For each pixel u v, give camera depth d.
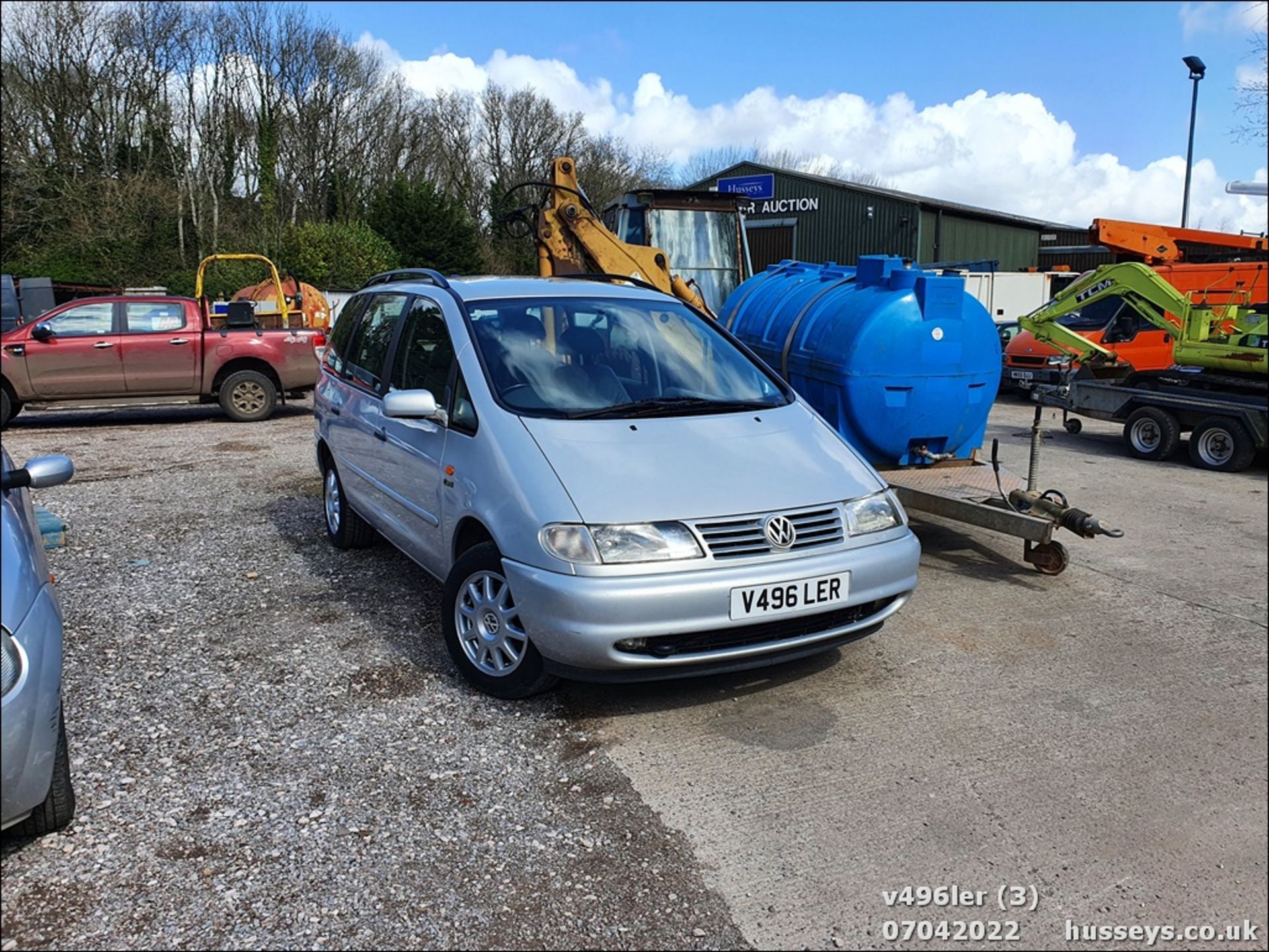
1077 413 11.48
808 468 4.07
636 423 4.14
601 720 3.81
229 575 5.68
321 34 41.28
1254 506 8.05
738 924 2.64
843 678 4.25
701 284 12.12
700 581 3.48
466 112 49.41
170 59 36.59
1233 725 3.83
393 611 5.04
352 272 34.47
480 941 2.57
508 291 4.95
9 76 32.59
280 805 3.20
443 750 3.57
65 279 30.94
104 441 11.23
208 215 37.22
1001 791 3.32
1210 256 17.38
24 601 2.78
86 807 3.17
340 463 5.89
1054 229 35.19
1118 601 5.37
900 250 30.56
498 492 3.83
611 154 50.88
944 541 6.62
